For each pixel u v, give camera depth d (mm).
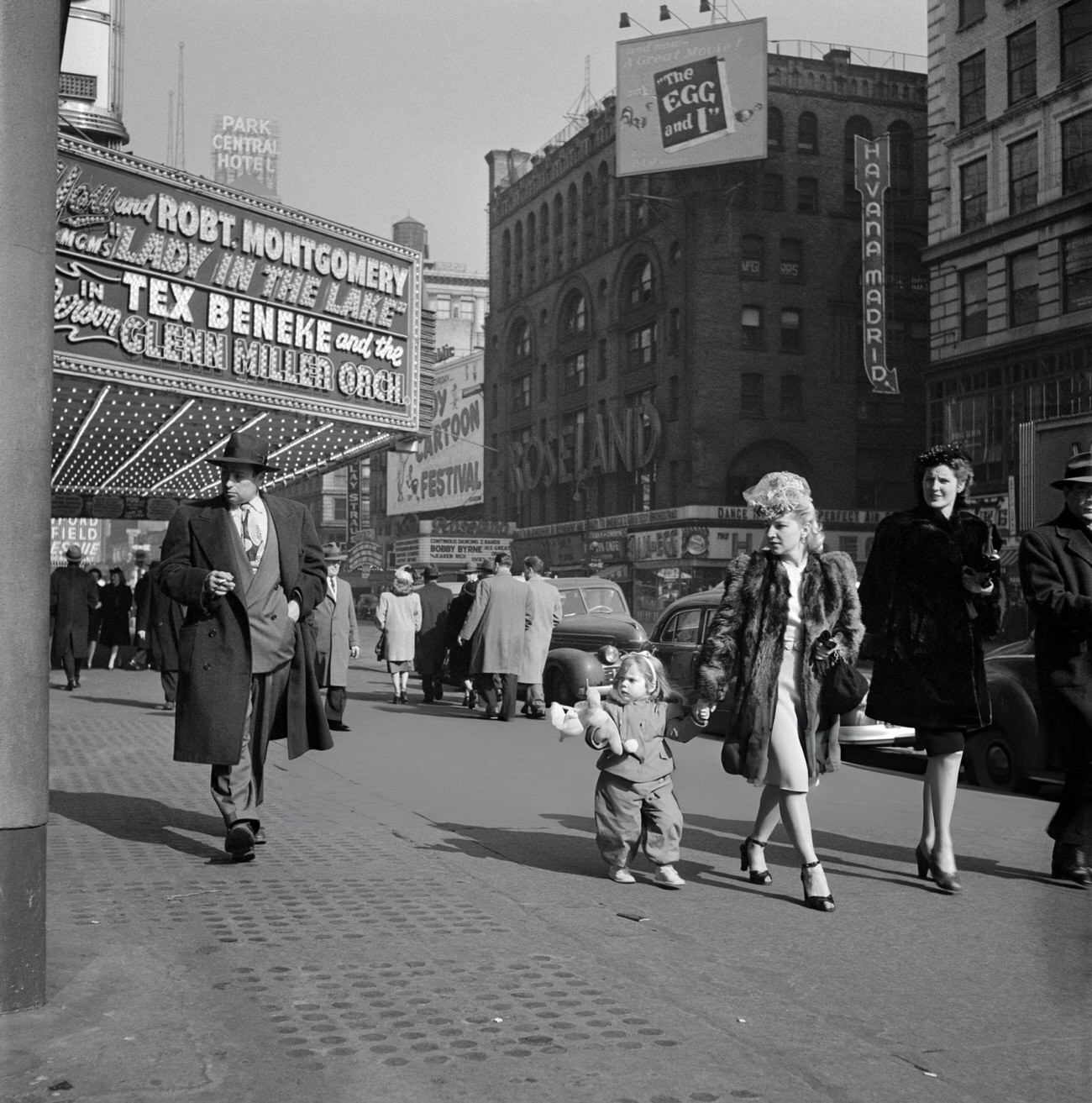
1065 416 32344
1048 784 8438
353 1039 3283
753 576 5211
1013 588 29844
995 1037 3453
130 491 31281
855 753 11352
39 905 3430
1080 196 31703
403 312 21734
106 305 16734
